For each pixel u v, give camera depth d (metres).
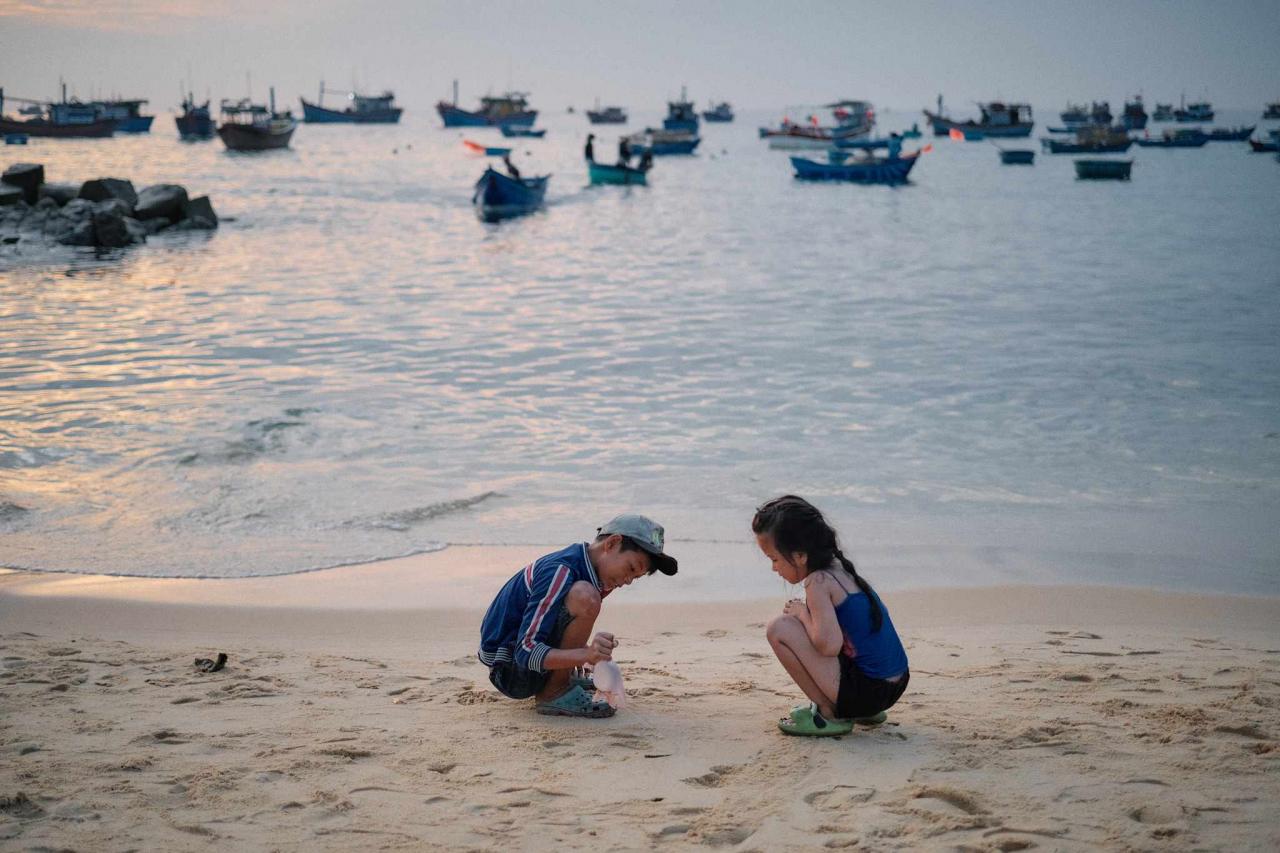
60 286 25.06
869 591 4.39
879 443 12.27
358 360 16.83
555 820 3.59
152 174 70.62
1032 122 131.88
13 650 6.06
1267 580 8.09
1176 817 3.44
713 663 6.04
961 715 4.70
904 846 3.30
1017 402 14.18
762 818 3.55
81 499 9.89
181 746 4.35
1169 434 12.61
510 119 171.12
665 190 64.44
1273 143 110.62
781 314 21.84
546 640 4.71
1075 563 8.48
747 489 10.52
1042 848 3.24
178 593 7.64
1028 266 29.78
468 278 27.48
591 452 11.79
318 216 45.19
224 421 12.73
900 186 68.19
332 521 9.43
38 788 3.85
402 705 5.04
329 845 3.38
